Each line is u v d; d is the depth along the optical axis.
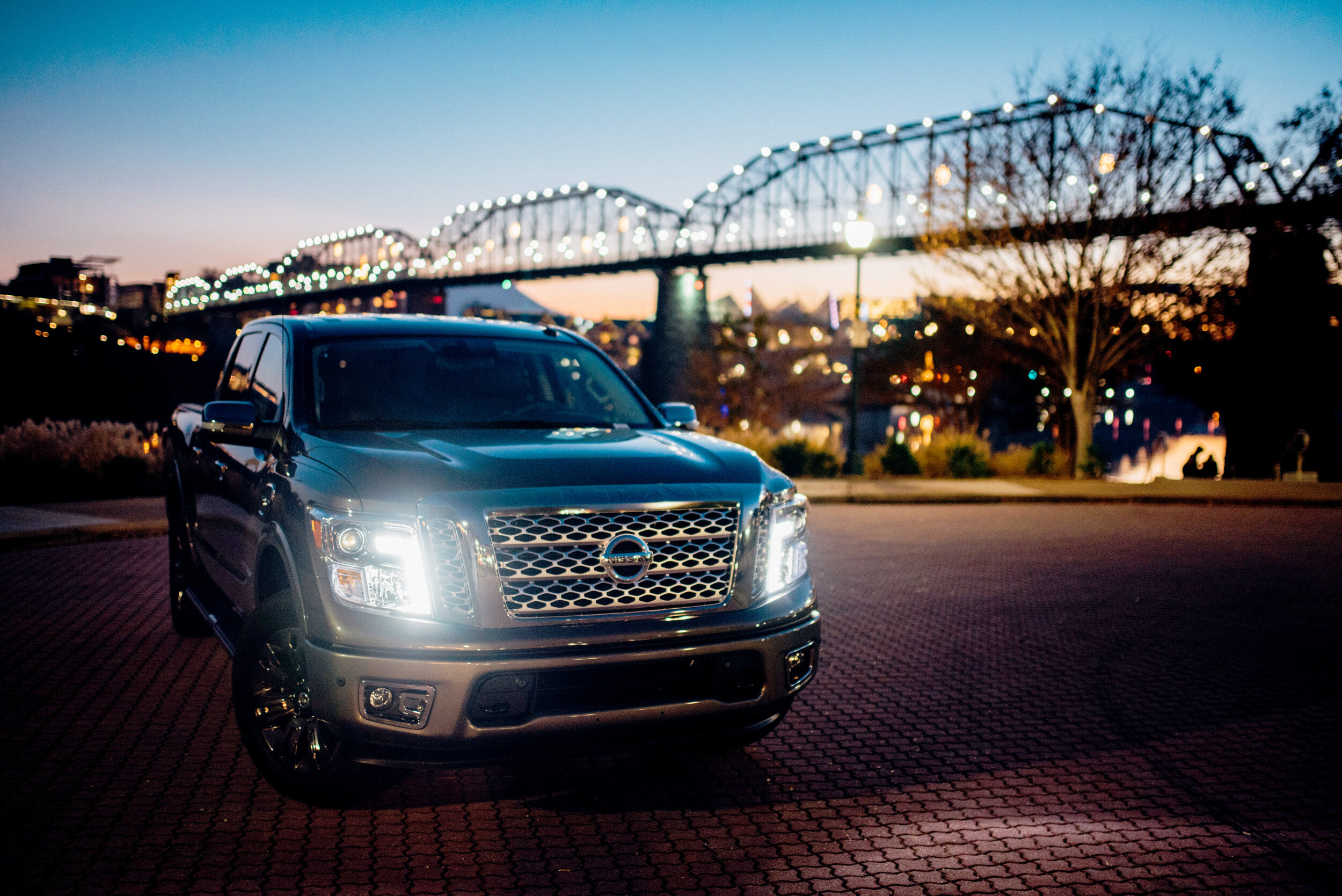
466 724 3.58
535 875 3.68
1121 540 12.41
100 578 8.96
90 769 4.61
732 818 4.22
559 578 3.73
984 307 26.56
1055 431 42.00
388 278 158.12
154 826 4.02
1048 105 24.12
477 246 146.50
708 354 49.28
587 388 5.50
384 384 4.98
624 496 3.85
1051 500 17.08
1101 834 4.07
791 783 4.61
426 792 4.46
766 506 4.13
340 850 3.86
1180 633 7.55
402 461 3.94
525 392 5.21
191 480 6.22
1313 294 26.16
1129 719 5.55
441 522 3.68
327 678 3.68
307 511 3.90
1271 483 20.38
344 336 5.23
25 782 4.45
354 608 3.70
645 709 3.76
